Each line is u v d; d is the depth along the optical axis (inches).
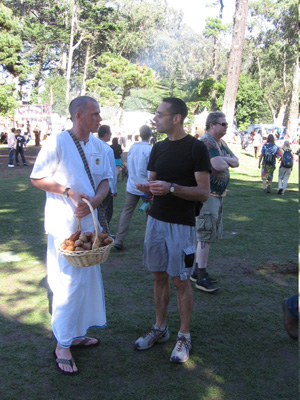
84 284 119.3
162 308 131.8
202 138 168.7
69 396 107.3
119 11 2513.5
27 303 160.7
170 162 123.9
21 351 127.3
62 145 118.5
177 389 110.2
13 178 554.9
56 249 120.2
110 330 141.1
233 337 136.5
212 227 170.4
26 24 2258.9
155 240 125.5
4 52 1279.5
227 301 164.2
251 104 1945.1
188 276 124.2
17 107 1406.3
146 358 125.0
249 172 665.0
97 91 1750.7
